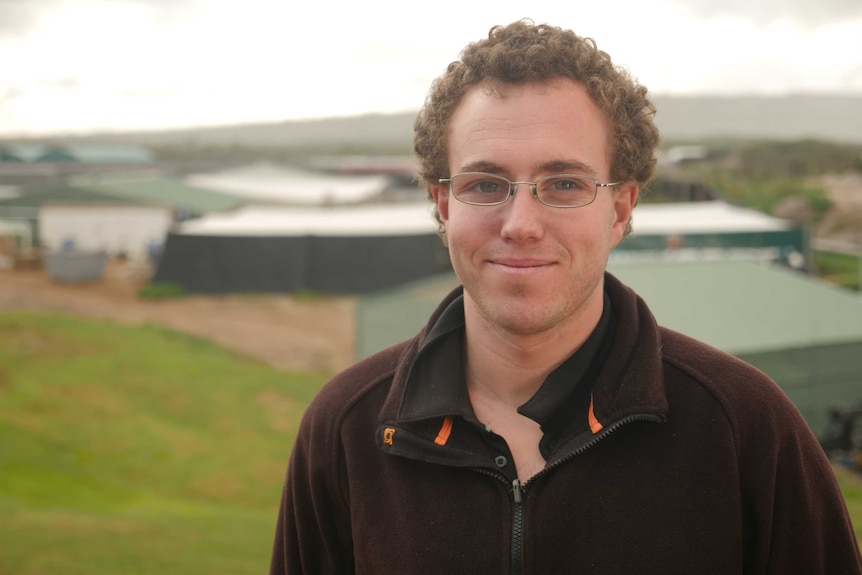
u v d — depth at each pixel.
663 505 1.46
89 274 29.83
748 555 1.52
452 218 1.53
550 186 1.46
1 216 36.09
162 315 24.30
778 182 66.25
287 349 20.92
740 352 11.23
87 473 11.29
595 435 1.48
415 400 1.60
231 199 42.56
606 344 1.59
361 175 79.81
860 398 11.82
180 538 7.98
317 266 27.23
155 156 164.25
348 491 1.69
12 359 17.08
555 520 1.48
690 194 49.53
